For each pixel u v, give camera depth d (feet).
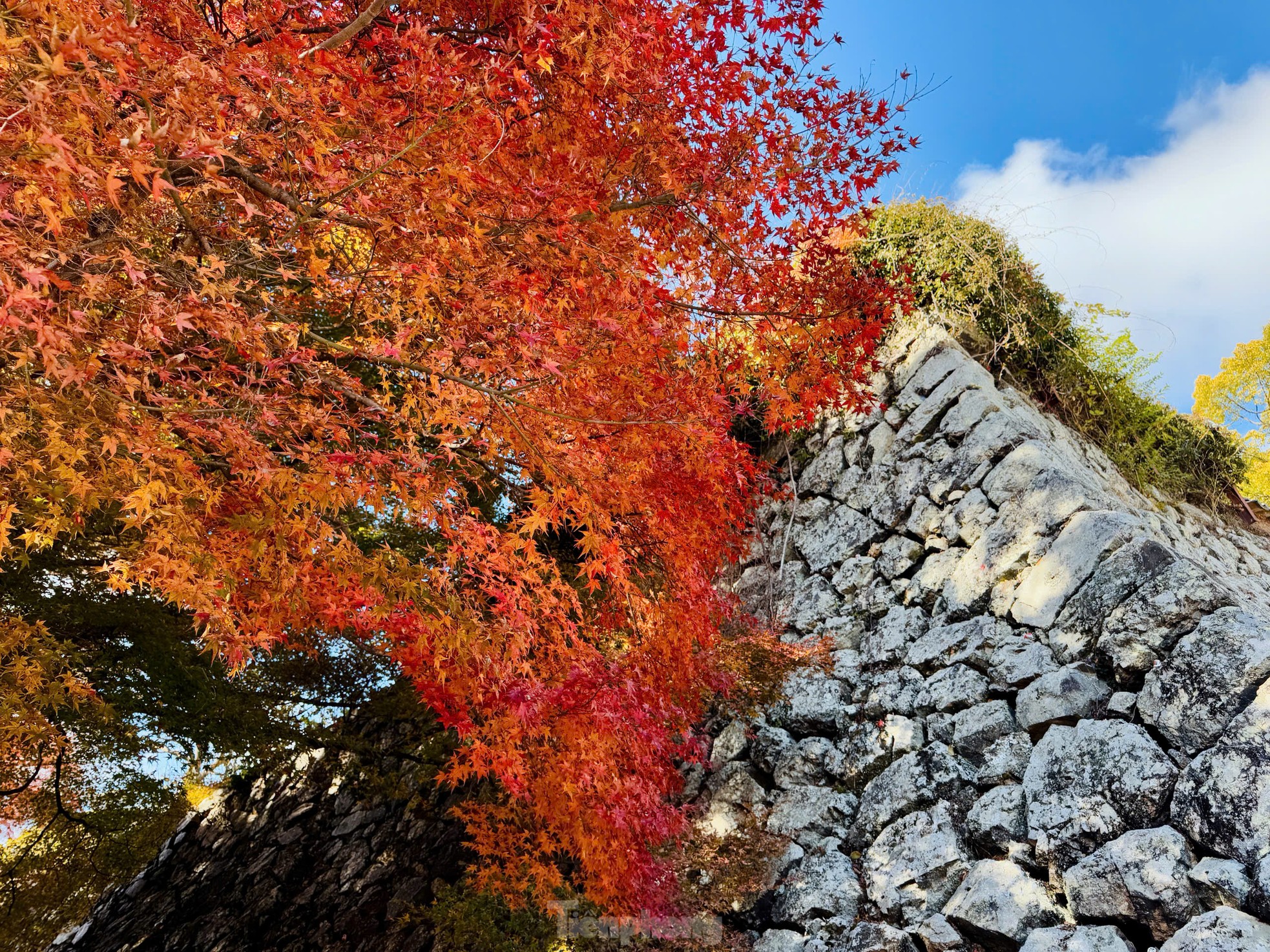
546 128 9.78
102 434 7.43
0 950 23.98
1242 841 10.99
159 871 30.89
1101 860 12.15
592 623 15.28
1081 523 16.38
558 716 12.19
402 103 8.43
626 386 12.67
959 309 23.73
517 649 10.03
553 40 7.87
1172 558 14.42
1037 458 18.39
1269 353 41.93
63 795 20.06
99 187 5.67
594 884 13.85
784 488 25.75
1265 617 16.40
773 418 16.10
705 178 11.48
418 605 9.95
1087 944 11.56
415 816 23.65
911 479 21.45
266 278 10.30
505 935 16.94
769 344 15.24
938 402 21.94
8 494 7.50
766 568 24.29
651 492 13.85
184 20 6.66
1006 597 17.11
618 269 9.86
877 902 14.75
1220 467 28.04
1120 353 24.49
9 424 6.98
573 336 10.36
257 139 7.32
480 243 8.30
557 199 8.93
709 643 16.20
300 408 9.12
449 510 9.66
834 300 14.74
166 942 25.34
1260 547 27.37
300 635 18.07
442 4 9.38
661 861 17.42
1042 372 24.23
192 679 16.85
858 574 21.49
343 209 8.32
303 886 23.80
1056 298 24.02
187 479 7.93
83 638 16.37
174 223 8.63
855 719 18.42
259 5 7.62
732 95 11.70
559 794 13.52
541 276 9.29
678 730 16.79
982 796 14.76
